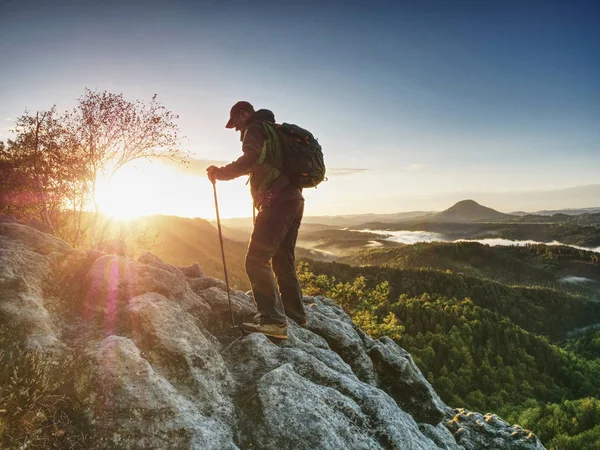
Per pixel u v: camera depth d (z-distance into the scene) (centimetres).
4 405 240
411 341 12125
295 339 429
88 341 313
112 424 255
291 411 297
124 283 389
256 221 397
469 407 9688
